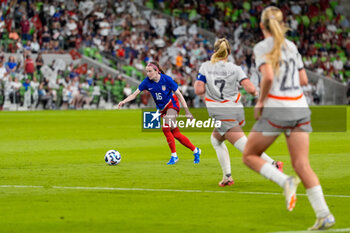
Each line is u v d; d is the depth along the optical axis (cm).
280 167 3106
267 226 2266
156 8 15762
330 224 2138
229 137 3008
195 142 5831
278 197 2864
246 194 2950
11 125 8094
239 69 2944
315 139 5991
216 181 3369
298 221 2344
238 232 2177
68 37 13750
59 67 12838
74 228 2258
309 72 15462
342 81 15888
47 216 2459
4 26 13100
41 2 13662
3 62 12350
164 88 4044
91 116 10156
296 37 16512
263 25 2203
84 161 4316
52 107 12400
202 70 3006
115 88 12988
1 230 2230
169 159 4444
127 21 14738
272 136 2206
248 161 2245
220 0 16225
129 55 14188
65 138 6250
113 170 3825
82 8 14288
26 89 12156
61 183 3300
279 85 2169
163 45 14738
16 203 2728
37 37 13462
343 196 2894
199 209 2591
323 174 3609
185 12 16000
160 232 2188
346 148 5106
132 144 5625
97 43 14075
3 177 3525
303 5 16900
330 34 16788
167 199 2825
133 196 2906
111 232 2195
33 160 4378
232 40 15825
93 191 3045
